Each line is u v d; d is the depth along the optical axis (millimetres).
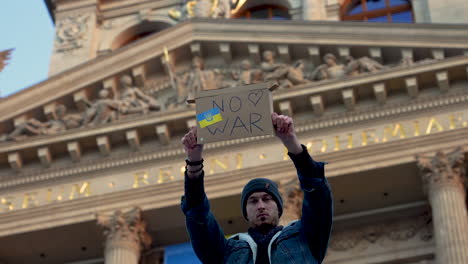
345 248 29078
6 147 30234
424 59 29172
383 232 29062
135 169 29547
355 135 27938
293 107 28938
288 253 6066
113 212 28750
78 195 29391
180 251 29359
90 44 41688
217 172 28500
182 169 29141
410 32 29094
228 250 6324
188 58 32312
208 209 6598
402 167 27156
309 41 30078
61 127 30938
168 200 28641
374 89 28047
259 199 6570
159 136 29453
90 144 30250
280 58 30812
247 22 31141
